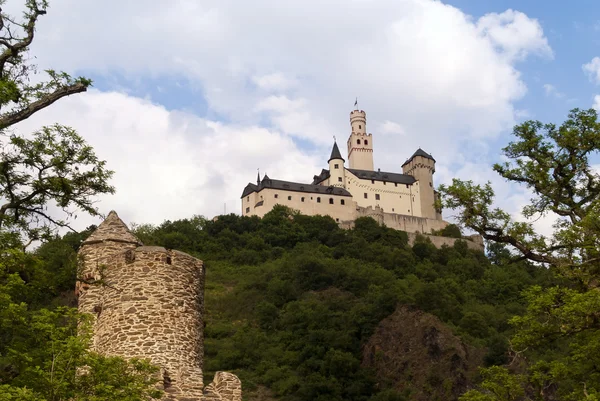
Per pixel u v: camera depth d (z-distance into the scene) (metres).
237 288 94.38
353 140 162.62
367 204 147.25
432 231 141.12
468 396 26.70
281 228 125.81
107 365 18.33
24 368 18.42
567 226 28.69
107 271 23.97
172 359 22.47
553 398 33.28
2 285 18.56
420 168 153.12
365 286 93.31
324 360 69.81
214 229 123.06
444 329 71.31
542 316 27.64
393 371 68.44
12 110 21.20
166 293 23.38
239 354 70.94
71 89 22.25
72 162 21.88
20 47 22.17
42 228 21.62
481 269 107.94
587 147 29.50
